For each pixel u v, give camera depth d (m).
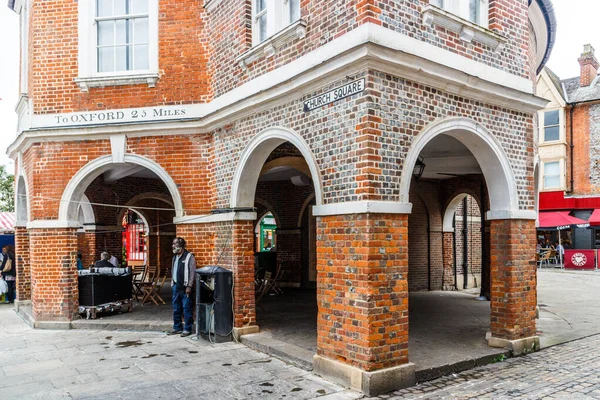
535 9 10.24
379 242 5.90
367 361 5.75
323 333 6.48
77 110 10.04
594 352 7.71
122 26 10.34
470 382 6.19
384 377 5.78
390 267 5.99
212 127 9.41
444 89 6.72
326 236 6.46
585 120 27.61
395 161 6.12
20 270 12.50
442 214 15.87
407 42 6.25
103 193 14.45
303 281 16.14
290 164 10.29
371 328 5.78
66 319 9.75
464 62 7.01
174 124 9.61
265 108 7.84
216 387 6.05
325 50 6.53
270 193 16.62
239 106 8.28
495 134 7.48
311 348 7.47
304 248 16.23
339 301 6.21
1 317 11.51
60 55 10.12
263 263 15.96
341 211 6.13
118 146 9.84
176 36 9.87
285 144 10.27
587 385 6.02
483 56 7.36
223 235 8.96
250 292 8.71
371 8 5.89
